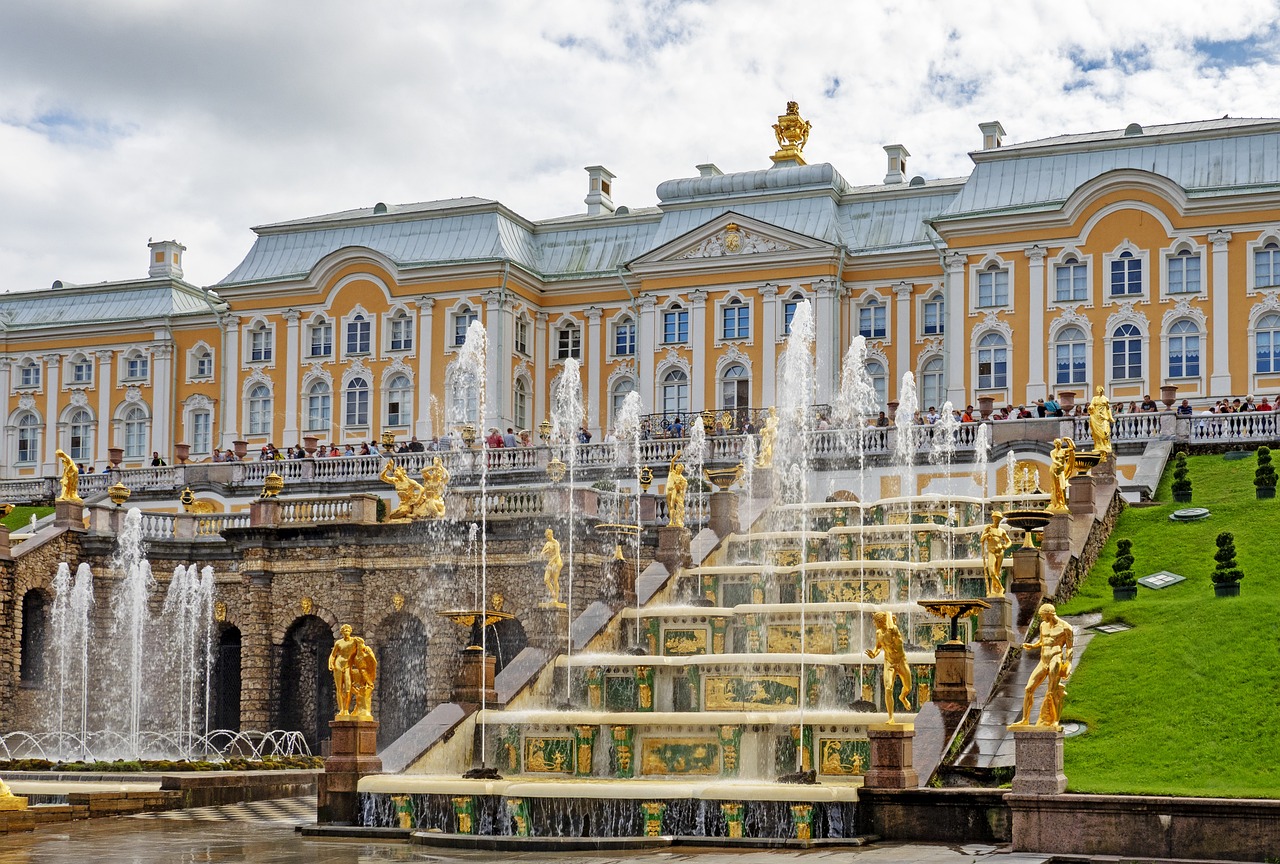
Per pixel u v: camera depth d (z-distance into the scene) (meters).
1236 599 36.88
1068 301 74.31
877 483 62.19
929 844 28.03
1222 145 74.44
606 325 86.75
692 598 45.91
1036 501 51.72
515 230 88.06
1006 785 29.52
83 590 57.56
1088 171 76.19
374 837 31.06
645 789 29.52
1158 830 26.00
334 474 72.94
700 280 81.56
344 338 86.44
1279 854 25.19
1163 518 47.97
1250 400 62.28
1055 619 27.66
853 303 81.19
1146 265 73.25
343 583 54.12
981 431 60.22
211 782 38.34
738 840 28.41
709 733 34.12
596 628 41.34
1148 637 35.50
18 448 96.69
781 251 79.81
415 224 87.62
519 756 35.44
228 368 88.50
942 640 40.03
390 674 53.66
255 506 55.78
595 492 53.09
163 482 75.25
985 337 75.62
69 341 95.88
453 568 52.75
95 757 54.75
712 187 83.94
